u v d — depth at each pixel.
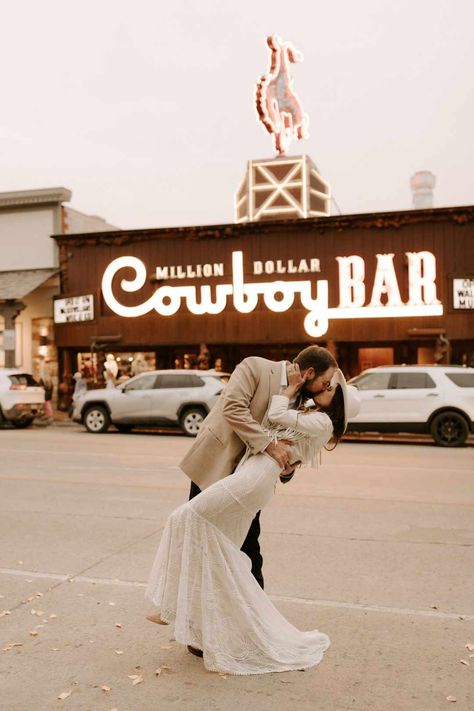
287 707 3.19
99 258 24.09
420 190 32.41
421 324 21.12
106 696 3.31
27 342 25.61
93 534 6.63
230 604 3.51
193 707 3.19
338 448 15.07
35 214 25.69
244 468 3.56
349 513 7.59
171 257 23.30
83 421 18.81
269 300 22.16
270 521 7.18
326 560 5.71
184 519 3.51
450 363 21.98
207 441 3.78
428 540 6.38
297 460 3.69
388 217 21.41
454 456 13.27
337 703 3.22
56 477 10.15
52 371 25.25
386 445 15.95
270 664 3.57
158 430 19.78
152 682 3.45
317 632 3.95
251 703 3.22
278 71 32.34
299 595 4.83
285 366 3.76
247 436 3.55
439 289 21.14
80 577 5.26
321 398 3.74
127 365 24.50
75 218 26.78
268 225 22.33
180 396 17.56
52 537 6.51
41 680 3.49
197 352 23.86
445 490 9.12
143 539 6.43
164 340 23.11
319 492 8.96
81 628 4.21
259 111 32.00
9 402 19.91
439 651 3.85
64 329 24.42
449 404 15.55
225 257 22.78
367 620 4.34
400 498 8.52
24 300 25.69
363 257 21.66
